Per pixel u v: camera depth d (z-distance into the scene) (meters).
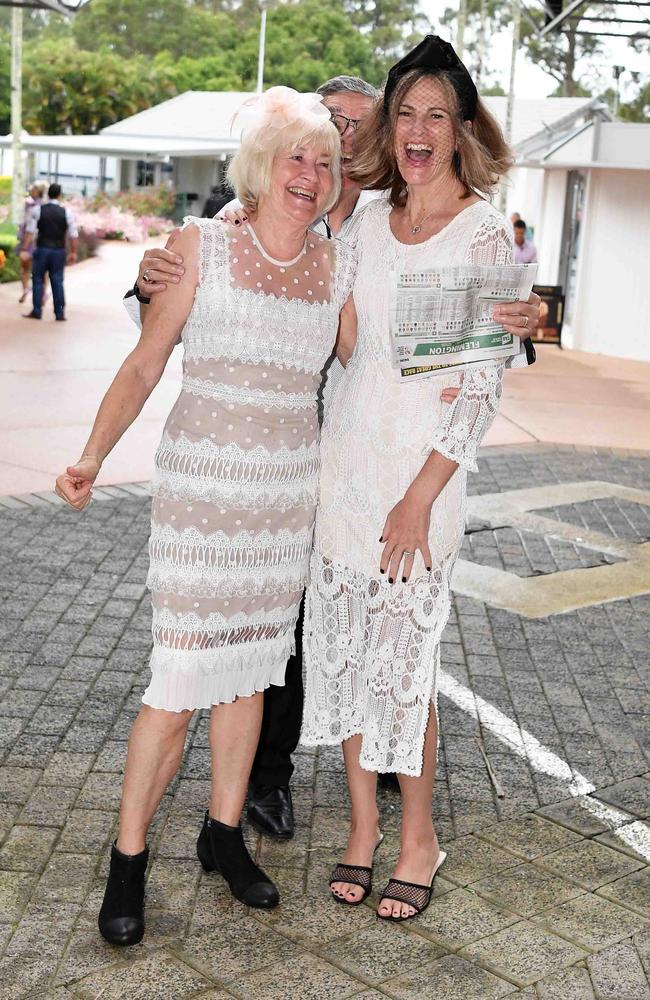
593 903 3.32
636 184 16.30
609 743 4.37
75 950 3.00
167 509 3.02
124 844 3.07
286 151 2.85
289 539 3.13
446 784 3.99
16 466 8.22
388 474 3.14
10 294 20.06
